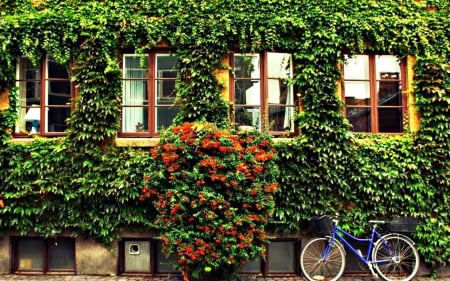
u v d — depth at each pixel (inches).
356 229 300.0
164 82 313.3
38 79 311.9
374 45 315.0
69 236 300.4
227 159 260.1
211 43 305.9
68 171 296.8
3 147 299.9
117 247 298.5
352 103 319.6
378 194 303.3
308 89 306.5
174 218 257.6
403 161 307.1
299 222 302.4
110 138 301.1
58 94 310.3
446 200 306.8
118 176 294.7
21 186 295.9
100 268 298.5
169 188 266.7
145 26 303.4
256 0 309.9
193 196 257.8
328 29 309.4
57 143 299.1
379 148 306.5
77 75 299.4
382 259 285.9
